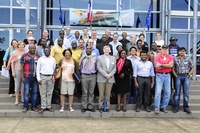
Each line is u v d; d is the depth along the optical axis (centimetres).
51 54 840
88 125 708
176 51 912
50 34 1305
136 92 843
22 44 829
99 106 817
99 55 843
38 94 831
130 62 815
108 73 798
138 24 1342
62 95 802
